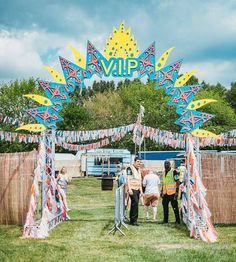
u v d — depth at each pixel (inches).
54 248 400.8
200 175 530.3
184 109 533.0
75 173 1898.4
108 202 901.8
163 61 534.9
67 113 2308.1
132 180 560.1
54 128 538.9
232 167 547.5
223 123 2628.0
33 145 1691.7
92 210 740.7
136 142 791.1
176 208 571.5
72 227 536.1
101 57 534.6
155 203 611.8
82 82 537.0
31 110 532.7
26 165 540.1
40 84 534.9
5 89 2145.7
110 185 1246.9
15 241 439.8
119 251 386.6
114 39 535.5
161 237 462.3
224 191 544.4
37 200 536.4
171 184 572.4
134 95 2763.3
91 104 2839.6
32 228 469.7
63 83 538.0
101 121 2315.5
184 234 481.1
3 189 548.4
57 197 587.5
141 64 534.0
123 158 1831.9
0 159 552.4
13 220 543.5
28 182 537.6
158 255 367.2
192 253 373.1
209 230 454.6
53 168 544.4
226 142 540.1
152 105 2380.7
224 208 543.5
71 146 600.1
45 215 489.4
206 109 2620.6
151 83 2719.0
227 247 399.9
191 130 530.0
